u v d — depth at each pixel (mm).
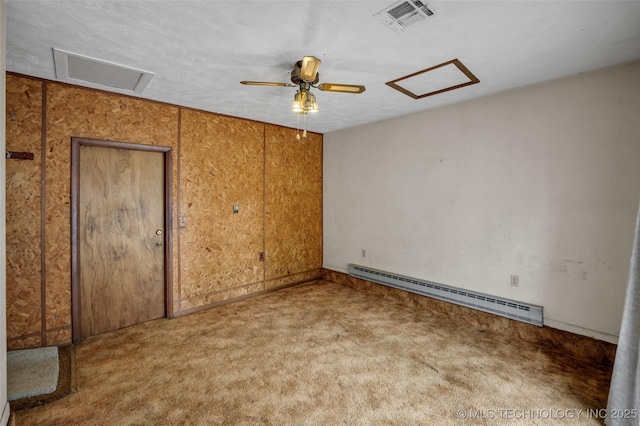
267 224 4543
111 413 2037
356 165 4746
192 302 3785
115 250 3295
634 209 2506
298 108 2492
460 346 2945
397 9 1789
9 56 2373
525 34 2062
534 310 2986
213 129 3912
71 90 2928
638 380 1788
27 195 2750
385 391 2271
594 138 2680
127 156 3342
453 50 2291
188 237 3736
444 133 3699
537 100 2982
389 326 3393
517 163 3129
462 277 3590
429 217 3881
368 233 4609
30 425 1928
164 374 2473
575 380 2402
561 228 2871
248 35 2078
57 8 1782
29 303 2781
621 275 2568
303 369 2555
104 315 3236
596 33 2047
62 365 2578
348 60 2451
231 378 2424
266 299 4270
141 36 2098
